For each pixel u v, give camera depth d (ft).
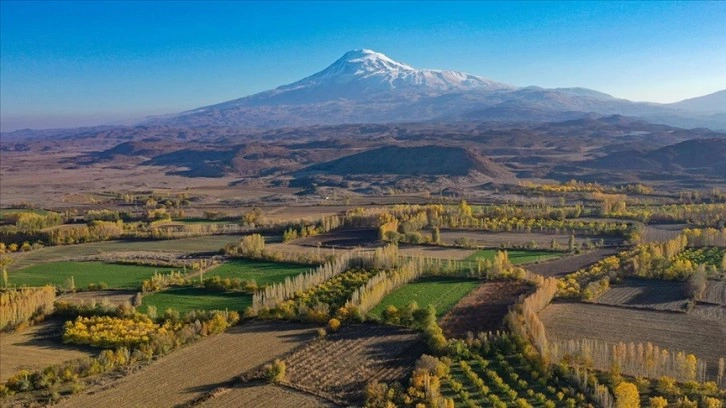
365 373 300.20
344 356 320.70
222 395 276.82
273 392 280.10
